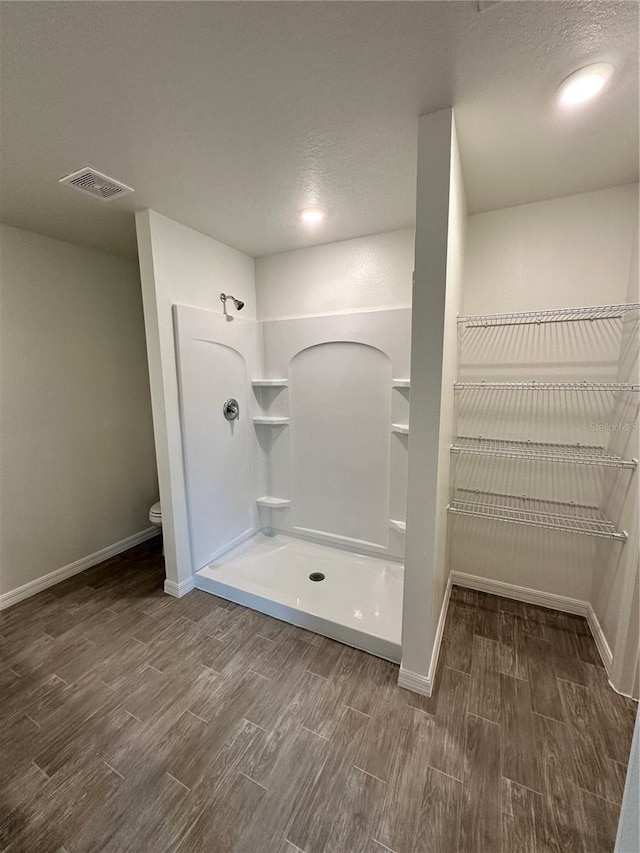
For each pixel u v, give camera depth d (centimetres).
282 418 298
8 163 162
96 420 290
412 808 122
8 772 136
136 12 94
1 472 236
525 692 167
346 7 94
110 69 112
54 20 95
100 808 124
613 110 133
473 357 232
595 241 199
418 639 165
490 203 211
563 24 99
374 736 147
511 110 134
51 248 255
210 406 258
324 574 261
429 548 157
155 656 192
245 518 301
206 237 247
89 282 279
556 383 212
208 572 255
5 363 236
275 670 182
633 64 112
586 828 116
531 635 204
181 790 129
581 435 210
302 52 108
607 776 131
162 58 108
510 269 219
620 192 192
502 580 241
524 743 143
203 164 165
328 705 161
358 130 144
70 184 181
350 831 117
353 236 251
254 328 294
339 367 272
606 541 198
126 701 165
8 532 240
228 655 192
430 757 138
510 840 114
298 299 280
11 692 171
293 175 176
